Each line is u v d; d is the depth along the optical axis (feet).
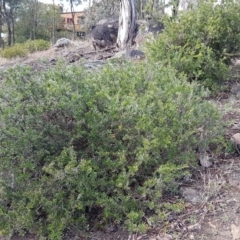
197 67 12.85
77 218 6.97
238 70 14.70
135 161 7.42
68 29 112.68
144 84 9.06
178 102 8.34
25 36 108.47
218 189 7.92
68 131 7.38
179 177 7.92
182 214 7.30
